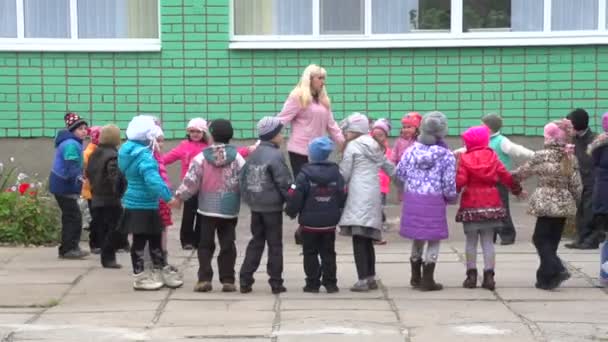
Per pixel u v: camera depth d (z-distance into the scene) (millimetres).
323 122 10984
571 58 13453
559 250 10703
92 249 10625
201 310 7820
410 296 8391
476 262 9523
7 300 8242
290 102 10906
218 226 8672
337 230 11594
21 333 7047
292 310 7793
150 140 8602
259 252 8578
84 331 7113
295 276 9352
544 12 13500
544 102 13500
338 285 8930
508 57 13516
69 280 9148
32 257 10469
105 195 9781
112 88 13617
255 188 8453
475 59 13547
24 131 13594
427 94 13609
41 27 13703
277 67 13594
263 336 6926
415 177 8570
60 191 10227
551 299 8242
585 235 10758
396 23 13680
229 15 13508
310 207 8422
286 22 13750
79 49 13523
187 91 13602
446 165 8547
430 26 13656
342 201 8531
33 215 11258
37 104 13586
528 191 13508
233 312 7738
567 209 8492
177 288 8805
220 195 8555
